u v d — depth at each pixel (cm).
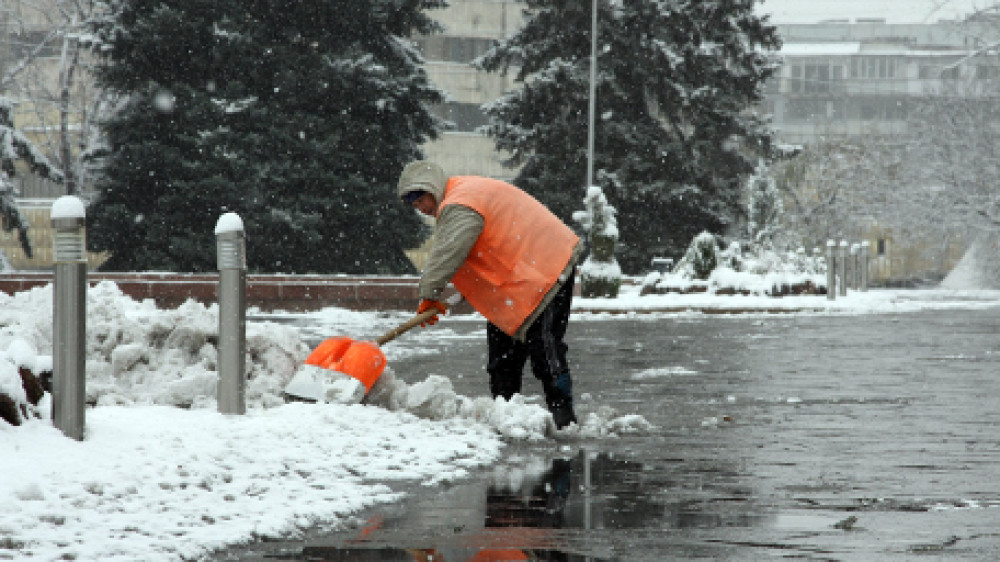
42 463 684
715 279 4094
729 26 7750
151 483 686
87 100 9606
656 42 7462
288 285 3547
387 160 6562
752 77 7975
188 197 6069
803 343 2323
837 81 16350
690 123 7788
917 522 665
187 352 1071
